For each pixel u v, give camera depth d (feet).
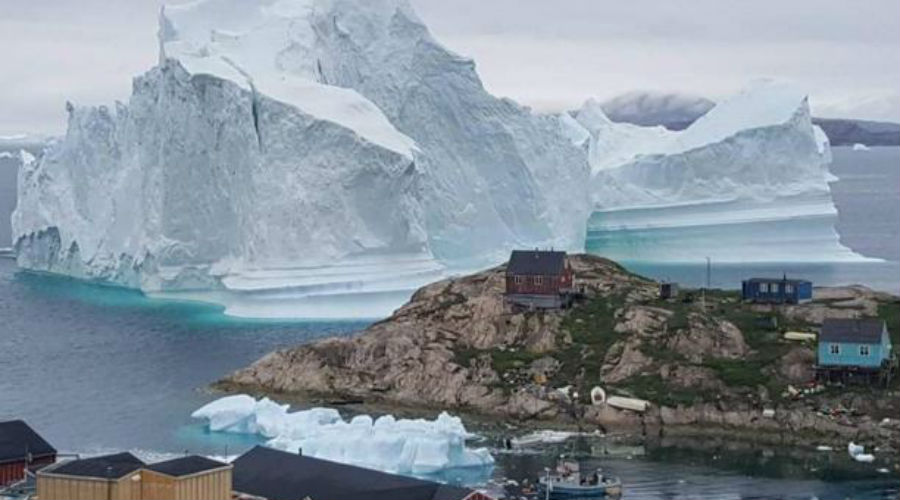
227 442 336.29
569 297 416.67
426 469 311.47
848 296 421.59
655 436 349.61
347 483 264.72
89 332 512.22
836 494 294.25
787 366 370.32
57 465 252.21
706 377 369.30
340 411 374.84
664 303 415.85
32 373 430.61
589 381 376.68
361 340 409.49
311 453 312.91
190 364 441.68
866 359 362.74
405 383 389.60
